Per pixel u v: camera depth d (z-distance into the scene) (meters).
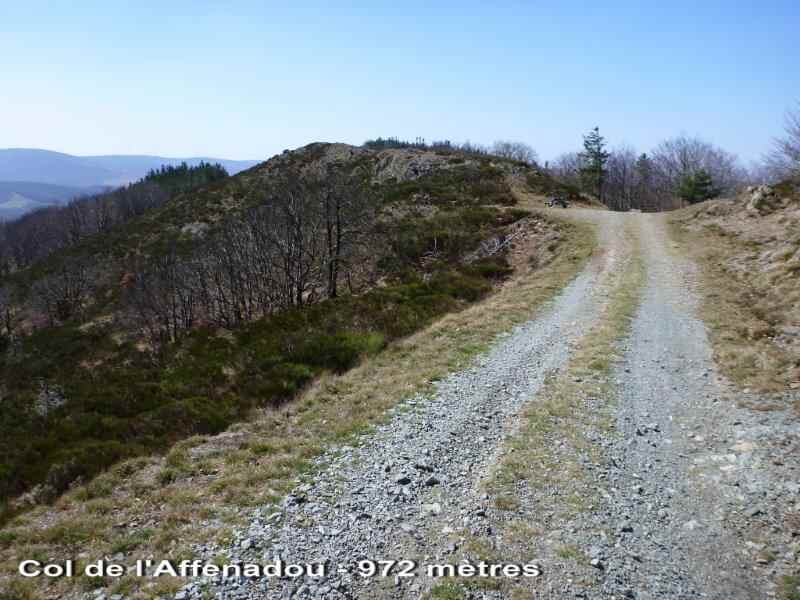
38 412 16.47
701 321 15.15
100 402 15.43
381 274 33.06
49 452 11.95
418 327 18.30
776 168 39.66
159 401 14.90
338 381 12.39
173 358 21.75
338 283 33.75
